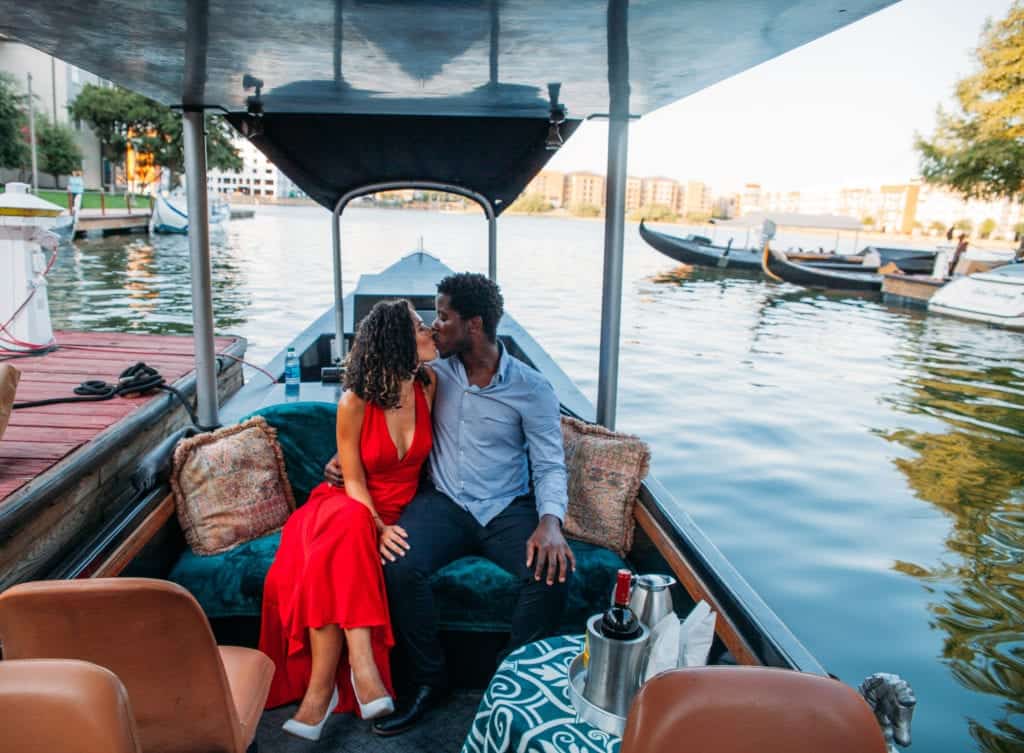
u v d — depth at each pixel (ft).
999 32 80.33
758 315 55.11
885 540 17.63
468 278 7.39
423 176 12.21
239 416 9.88
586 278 70.18
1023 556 17.03
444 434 7.65
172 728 4.38
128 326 35.94
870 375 36.11
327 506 6.76
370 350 6.86
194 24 6.05
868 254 85.30
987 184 82.89
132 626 3.99
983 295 56.70
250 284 52.19
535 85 8.16
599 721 4.48
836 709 3.09
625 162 9.12
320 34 6.26
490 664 7.35
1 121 107.55
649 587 4.99
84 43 6.84
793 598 14.82
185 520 7.63
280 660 6.88
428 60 7.12
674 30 5.91
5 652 4.02
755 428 25.79
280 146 10.69
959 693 11.99
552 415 7.71
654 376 32.55
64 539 9.40
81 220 85.92
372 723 6.70
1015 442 26.00
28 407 12.05
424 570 6.84
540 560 6.91
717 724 3.05
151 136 132.57
